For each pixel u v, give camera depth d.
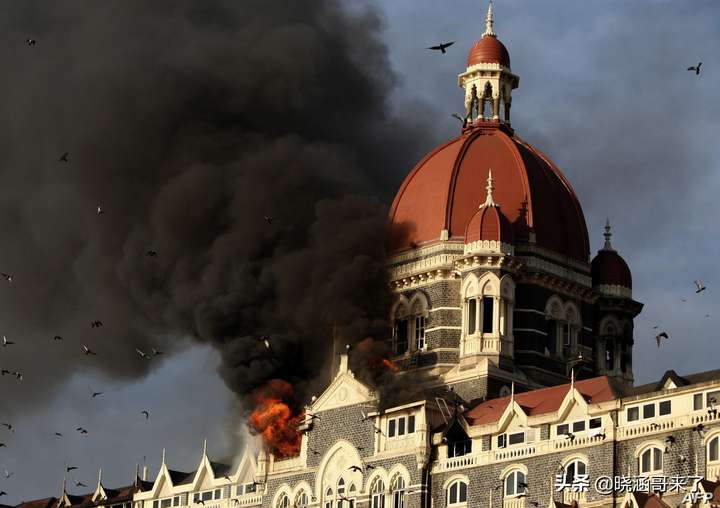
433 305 162.25
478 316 157.62
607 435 134.25
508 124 175.38
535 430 140.25
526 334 160.62
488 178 163.50
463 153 168.88
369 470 150.38
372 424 151.75
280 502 158.50
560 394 143.12
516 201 165.88
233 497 164.62
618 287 170.00
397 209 170.25
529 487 138.62
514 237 163.12
